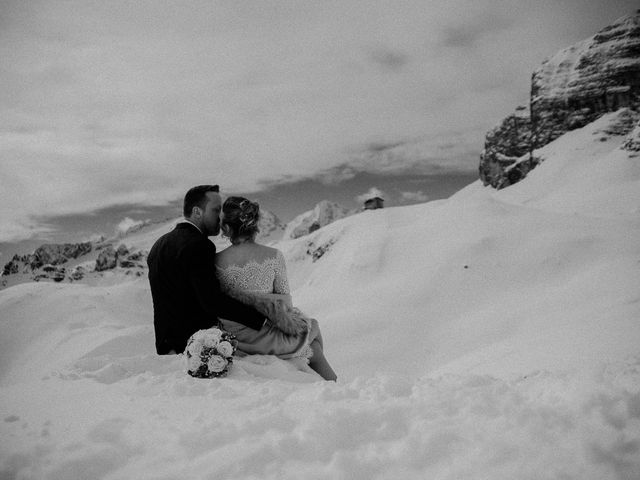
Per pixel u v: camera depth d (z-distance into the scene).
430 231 50.09
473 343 28.34
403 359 29.25
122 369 4.32
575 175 94.94
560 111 123.62
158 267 4.82
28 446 2.48
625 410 2.28
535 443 2.11
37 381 3.98
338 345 31.69
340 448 2.30
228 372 4.10
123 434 2.58
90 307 48.97
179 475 2.11
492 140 144.00
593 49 125.06
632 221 42.75
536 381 2.92
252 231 4.69
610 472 1.88
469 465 2.02
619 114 110.62
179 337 4.78
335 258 61.84
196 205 4.93
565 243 38.47
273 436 2.42
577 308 25.45
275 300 4.61
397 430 2.44
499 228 44.34
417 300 36.59
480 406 2.53
